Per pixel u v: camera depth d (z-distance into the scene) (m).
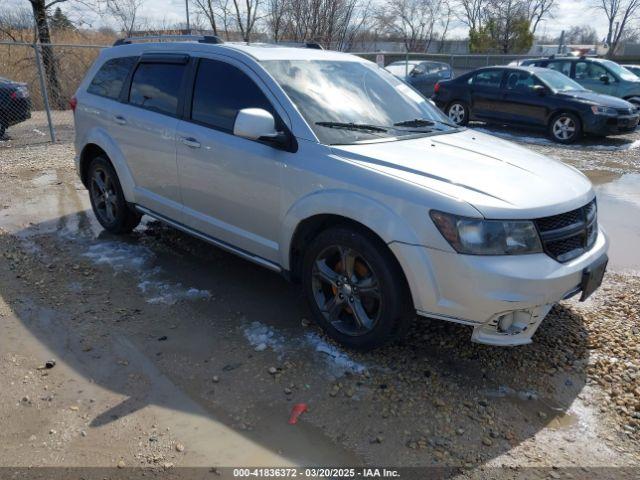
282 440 2.81
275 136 3.61
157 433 2.83
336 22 21.34
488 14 39.12
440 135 4.09
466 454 2.76
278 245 3.82
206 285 4.48
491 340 3.10
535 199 3.13
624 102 11.95
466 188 3.11
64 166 8.59
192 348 3.58
